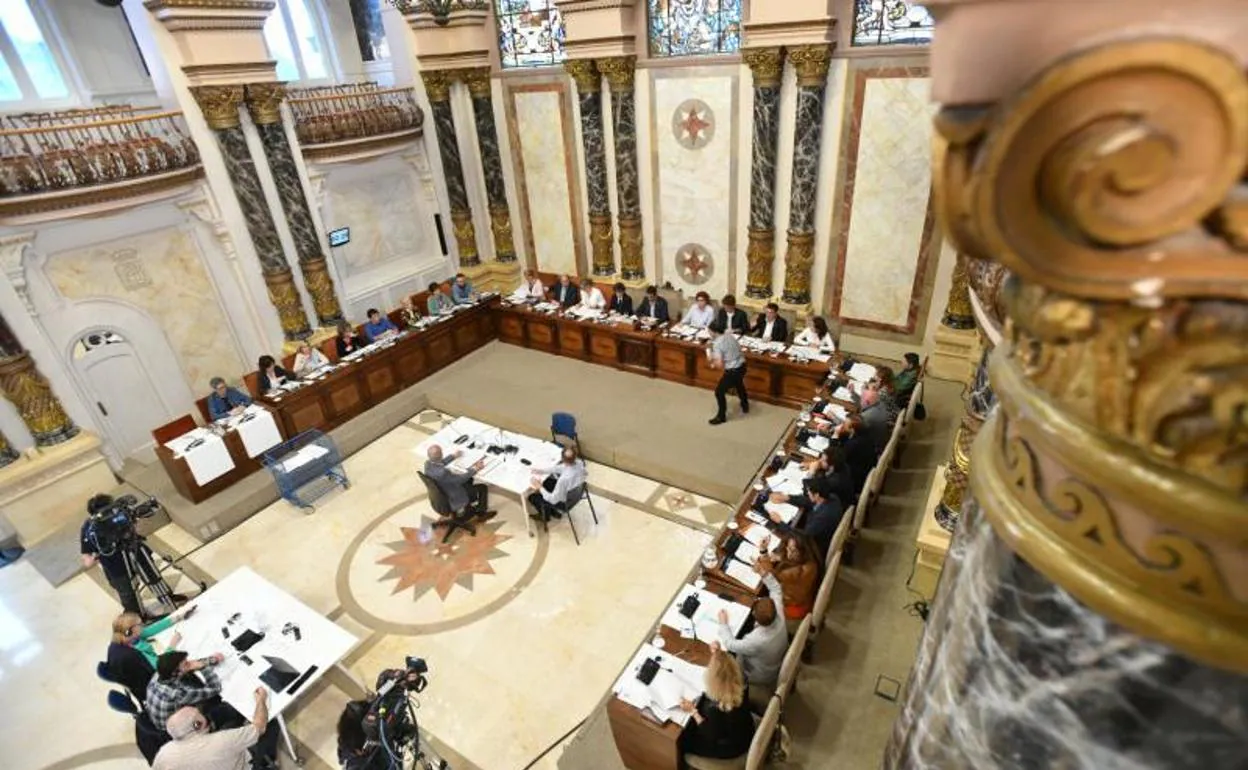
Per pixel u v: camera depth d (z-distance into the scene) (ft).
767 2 26.08
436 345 33.96
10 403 24.88
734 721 12.88
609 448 26.21
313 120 32.48
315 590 21.34
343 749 13.73
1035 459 2.76
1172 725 2.72
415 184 39.50
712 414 28.30
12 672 19.71
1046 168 1.90
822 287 31.55
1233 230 1.84
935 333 28.73
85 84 32.42
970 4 1.88
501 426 29.63
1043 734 3.14
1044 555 2.72
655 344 30.94
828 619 17.57
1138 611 2.47
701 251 34.06
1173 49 1.62
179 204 28.50
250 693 15.26
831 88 27.50
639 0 30.09
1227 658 2.35
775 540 17.58
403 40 36.52
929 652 4.17
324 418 29.01
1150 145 1.76
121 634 15.11
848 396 23.88
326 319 34.09
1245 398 1.95
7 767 16.93
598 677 17.83
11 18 29.66
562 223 38.81
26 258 24.61
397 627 19.74
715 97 30.12
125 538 19.44
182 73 27.20
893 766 4.62
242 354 32.19
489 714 16.99
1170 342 2.04
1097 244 1.99
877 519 20.94
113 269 27.17
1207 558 2.25
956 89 2.01
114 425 28.09
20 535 25.11
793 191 29.55
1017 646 3.12
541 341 35.58
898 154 27.17
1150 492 2.21
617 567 21.42
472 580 21.27
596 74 32.40
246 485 25.77
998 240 2.03
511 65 36.55
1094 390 2.28
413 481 26.55
